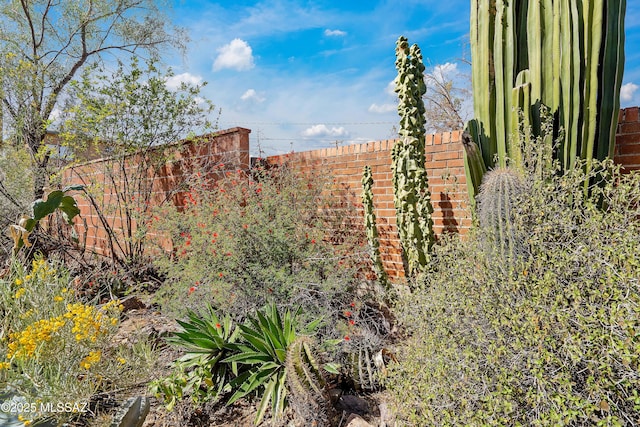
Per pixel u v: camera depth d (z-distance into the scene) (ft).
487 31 10.13
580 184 8.82
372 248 13.16
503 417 5.12
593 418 4.75
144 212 19.61
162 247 17.93
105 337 7.61
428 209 11.00
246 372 9.05
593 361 4.90
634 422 4.77
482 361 6.00
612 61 8.64
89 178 20.67
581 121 8.86
